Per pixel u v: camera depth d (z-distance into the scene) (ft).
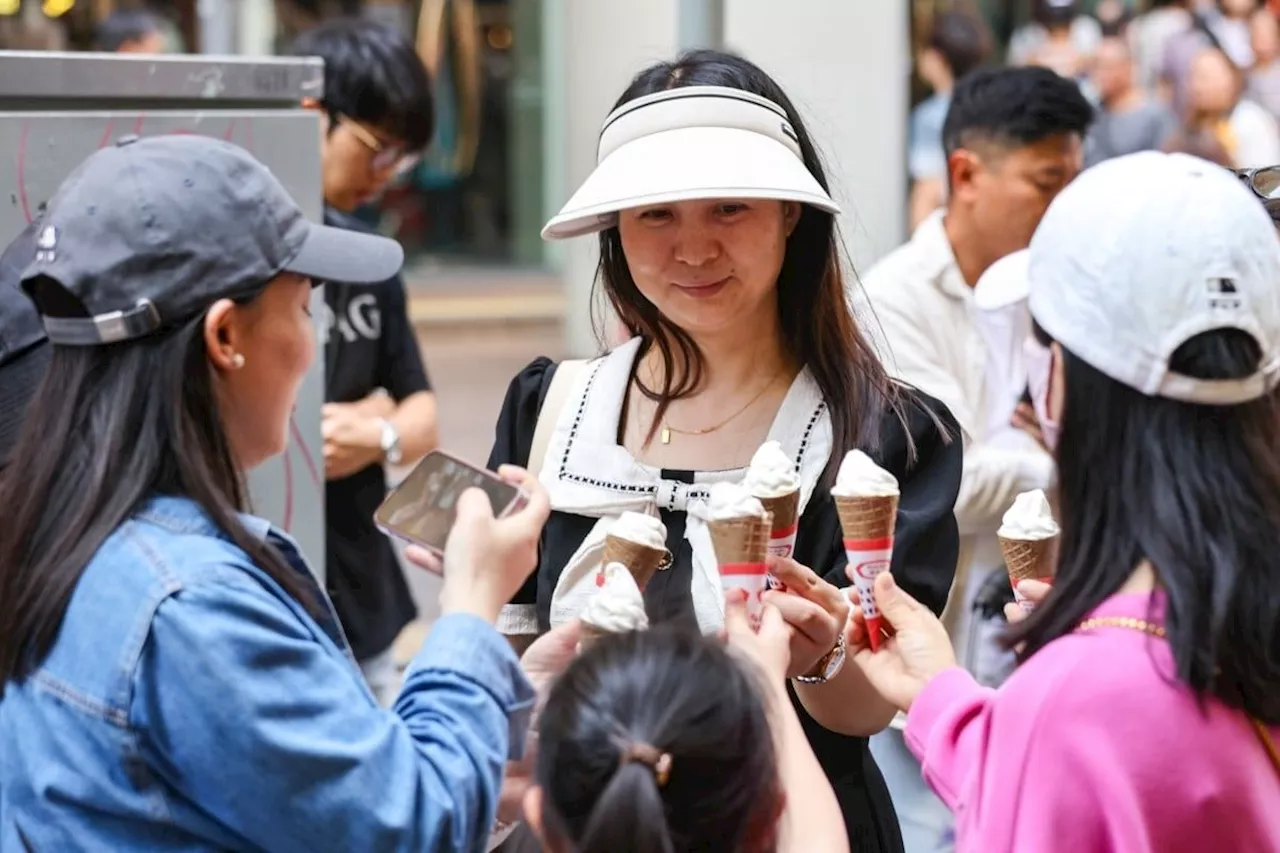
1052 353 8.43
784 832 8.27
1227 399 7.95
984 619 14.56
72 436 8.13
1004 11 54.54
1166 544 7.90
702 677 7.54
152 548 7.93
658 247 11.05
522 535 8.86
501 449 12.14
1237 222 7.97
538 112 74.74
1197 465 7.97
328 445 17.56
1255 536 7.87
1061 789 7.84
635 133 11.24
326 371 18.02
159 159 8.28
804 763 8.53
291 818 7.63
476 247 76.84
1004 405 15.61
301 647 7.88
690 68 11.41
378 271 8.70
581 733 7.45
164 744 7.73
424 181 75.77
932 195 35.50
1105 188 8.19
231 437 8.43
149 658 7.73
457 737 8.11
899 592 9.71
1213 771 7.79
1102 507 8.18
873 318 14.51
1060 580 8.29
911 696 9.36
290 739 7.63
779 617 9.06
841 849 8.33
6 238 13.47
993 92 15.74
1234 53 42.50
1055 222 8.35
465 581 8.61
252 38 65.67
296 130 14.85
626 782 7.18
